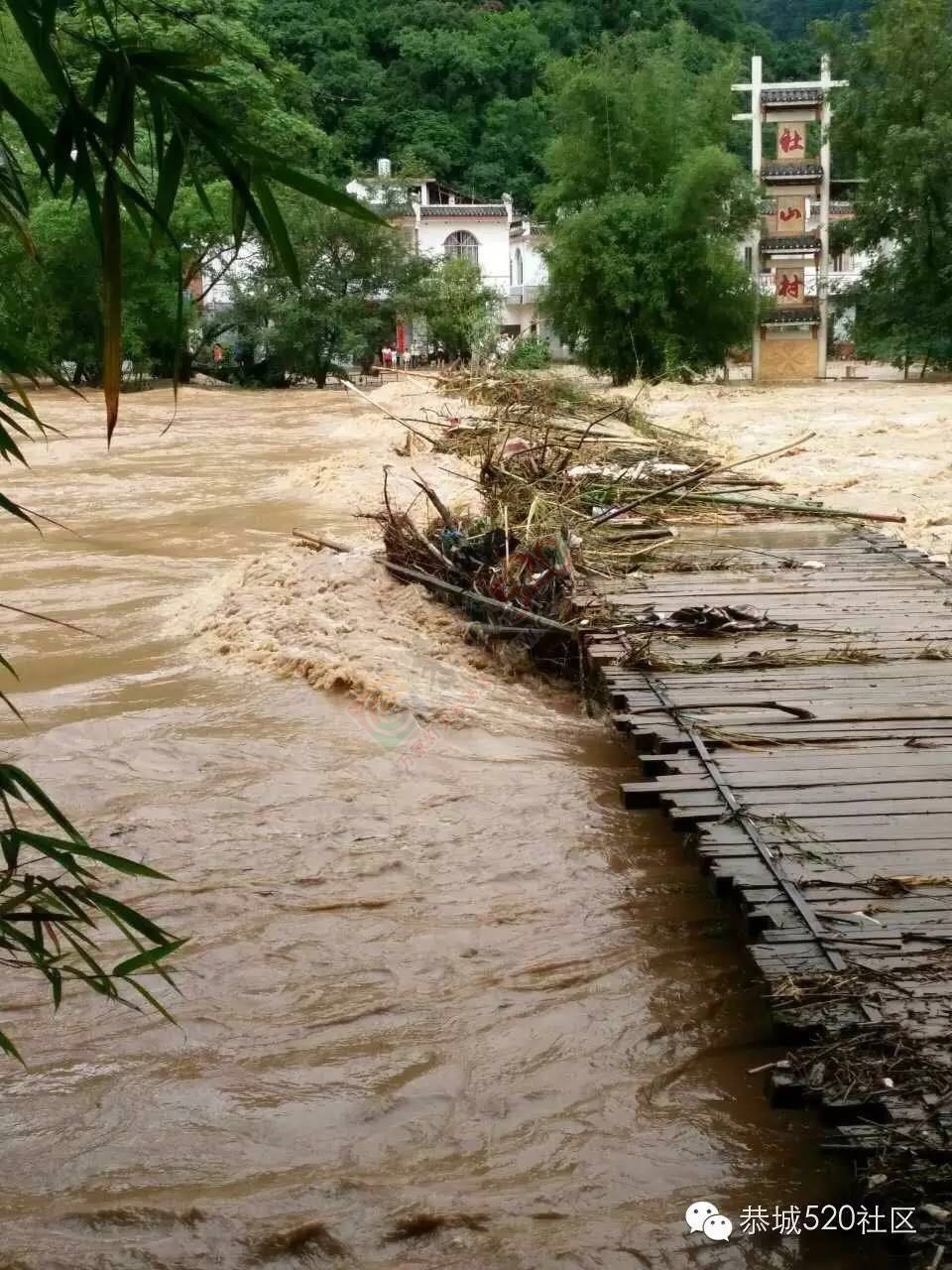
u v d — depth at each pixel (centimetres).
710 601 877
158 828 590
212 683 791
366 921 505
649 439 1714
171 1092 398
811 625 808
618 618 816
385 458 1655
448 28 6122
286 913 512
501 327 4550
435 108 6034
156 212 238
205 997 452
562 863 555
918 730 609
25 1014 443
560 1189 351
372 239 3972
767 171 3894
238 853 566
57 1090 400
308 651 809
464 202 5803
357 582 925
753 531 1142
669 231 3416
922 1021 365
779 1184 351
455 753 683
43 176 238
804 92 3825
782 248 3866
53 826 591
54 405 3105
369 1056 416
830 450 1847
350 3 5838
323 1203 346
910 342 3638
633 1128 377
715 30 6762
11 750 686
